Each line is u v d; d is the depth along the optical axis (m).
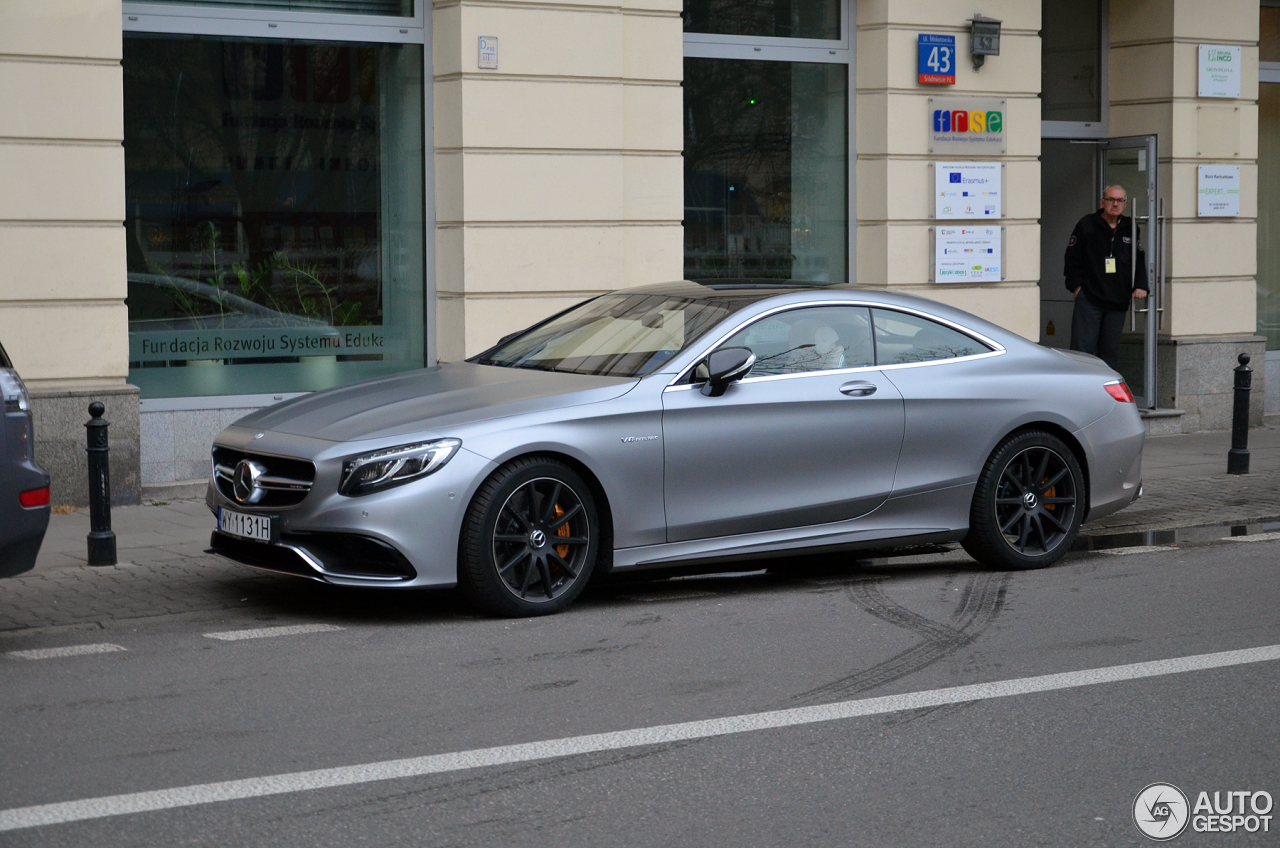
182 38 10.77
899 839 4.12
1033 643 6.38
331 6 11.18
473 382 7.24
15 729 5.08
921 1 13.05
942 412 7.70
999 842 4.11
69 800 4.37
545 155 11.43
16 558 5.93
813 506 7.37
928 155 13.21
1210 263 14.52
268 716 5.24
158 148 10.73
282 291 11.20
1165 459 12.48
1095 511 8.26
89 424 7.98
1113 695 5.57
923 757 4.83
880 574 8.02
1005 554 7.97
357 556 6.47
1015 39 13.42
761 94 13.00
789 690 5.61
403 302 11.60
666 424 6.96
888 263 13.12
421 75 11.48
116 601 7.12
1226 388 14.61
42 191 9.82
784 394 7.28
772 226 13.13
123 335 10.15
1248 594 7.41
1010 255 13.55
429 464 6.46
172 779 4.56
